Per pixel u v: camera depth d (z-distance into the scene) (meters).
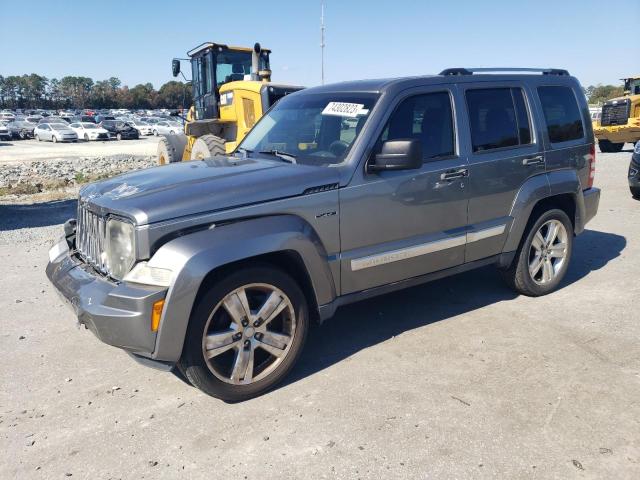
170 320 3.14
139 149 32.97
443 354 4.06
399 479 2.72
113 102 143.88
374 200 3.92
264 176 3.66
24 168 21.19
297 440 3.06
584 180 5.42
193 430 3.20
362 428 3.15
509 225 4.77
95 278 3.51
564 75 5.41
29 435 3.21
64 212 10.76
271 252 3.45
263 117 5.14
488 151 4.58
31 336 4.63
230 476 2.79
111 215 3.41
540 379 3.64
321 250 3.69
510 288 5.34
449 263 4.47
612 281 5.56
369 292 4.07
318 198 3.68
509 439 3.01
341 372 3.84
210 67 11.42
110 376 3.92
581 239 7.30
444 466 2.80
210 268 3.18
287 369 3.66
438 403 3.39
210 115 11.71
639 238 7.24
